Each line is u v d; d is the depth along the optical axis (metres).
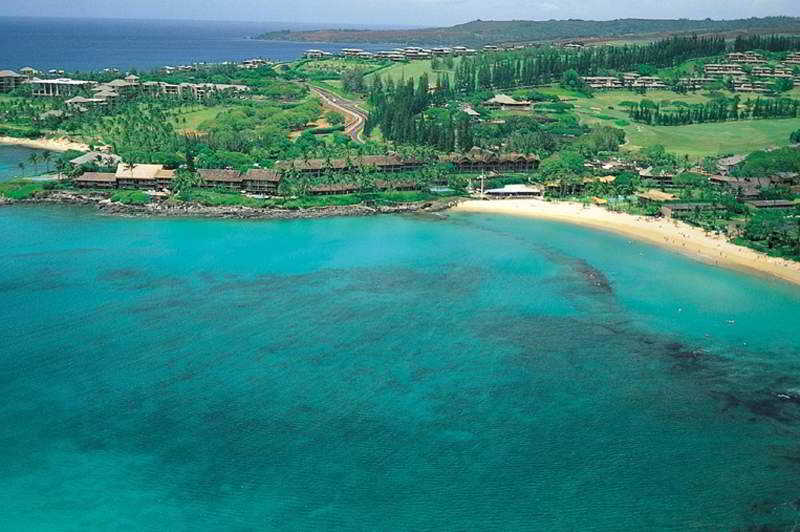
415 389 125.31
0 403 117.50
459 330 148.50
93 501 97.25
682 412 120.06
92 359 132.25
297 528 93.75
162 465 104.44
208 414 116.38
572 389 126.62
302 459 106.31
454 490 100.88
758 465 106.94
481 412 118.81
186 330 144.75
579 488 101.69
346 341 142.25
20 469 102.75
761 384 129.62
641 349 142.00
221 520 94.75
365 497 99.19
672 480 103.62
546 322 153.25
